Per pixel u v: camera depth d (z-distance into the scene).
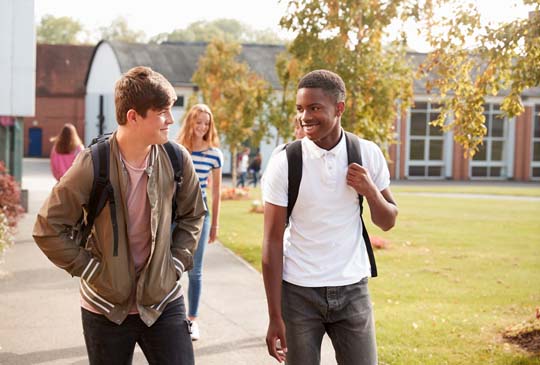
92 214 3.18
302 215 3.44
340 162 3.42
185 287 8.57
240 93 27.00
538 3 5.98
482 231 16.23
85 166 3.15
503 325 6.86
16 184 13.30
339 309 3.43
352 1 11.28
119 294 3.19
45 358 5.70
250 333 6.52
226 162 46.06
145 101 3.10
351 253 3.47
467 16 6.61
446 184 41.25
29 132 61.06
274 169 3.44
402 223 17.78
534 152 47.34
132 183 3.22
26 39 17.28
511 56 6.41
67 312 7.24
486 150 46.91
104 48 50.84
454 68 7.04
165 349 3.29
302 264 3.44
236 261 10.88
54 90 61.16
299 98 3.37
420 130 46.19
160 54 47.47
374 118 12.49
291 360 3.44
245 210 20.47
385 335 6.44
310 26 11.76
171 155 3.35
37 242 3.16
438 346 6.09
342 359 3.49
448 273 10.42
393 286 9.23
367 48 11.84
